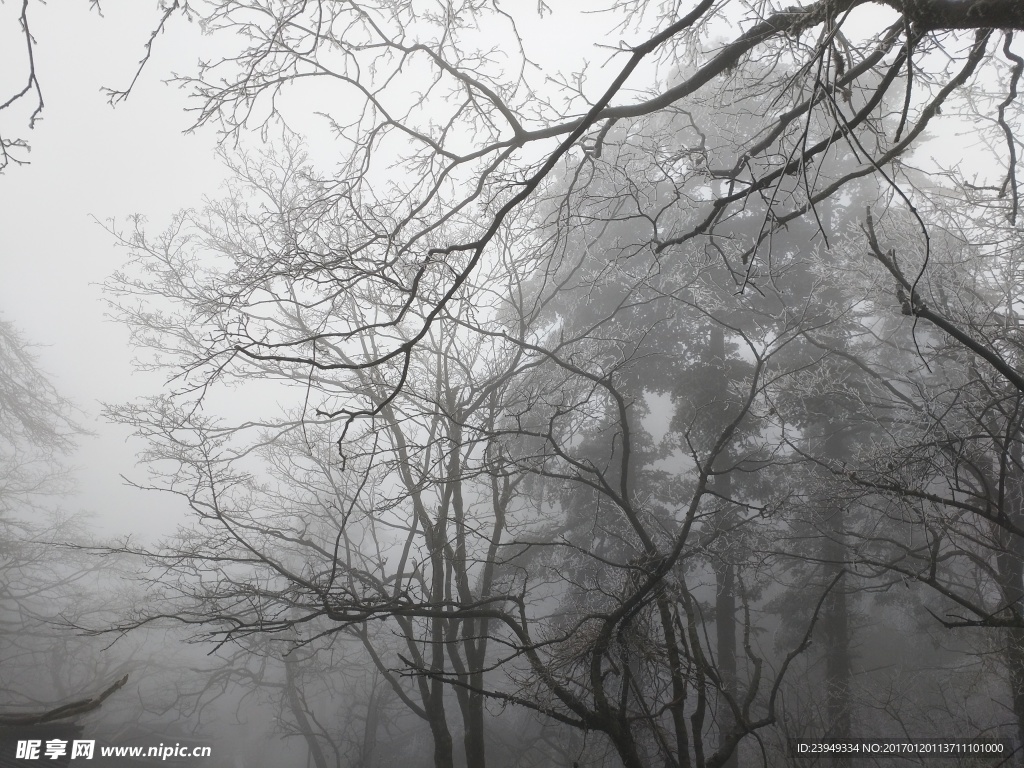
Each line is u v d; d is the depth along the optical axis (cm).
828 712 1370
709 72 526
